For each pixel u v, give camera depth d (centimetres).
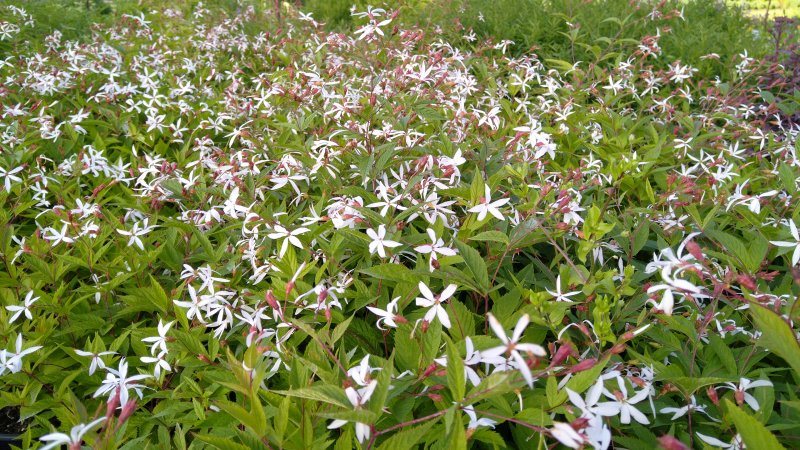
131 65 109
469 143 66
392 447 32
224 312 48
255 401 31
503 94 96
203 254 55
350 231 46
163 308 49
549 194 51
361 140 65
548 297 44
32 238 58
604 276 44
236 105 87
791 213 60
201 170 67
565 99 87
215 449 37
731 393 39
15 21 136
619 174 53
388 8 137
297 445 34
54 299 51
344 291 46
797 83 108
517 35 135
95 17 160
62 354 50
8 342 46
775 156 76
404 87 77
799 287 46
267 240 53
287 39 125
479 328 48
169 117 88
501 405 36
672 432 36
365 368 34
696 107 109
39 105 86
